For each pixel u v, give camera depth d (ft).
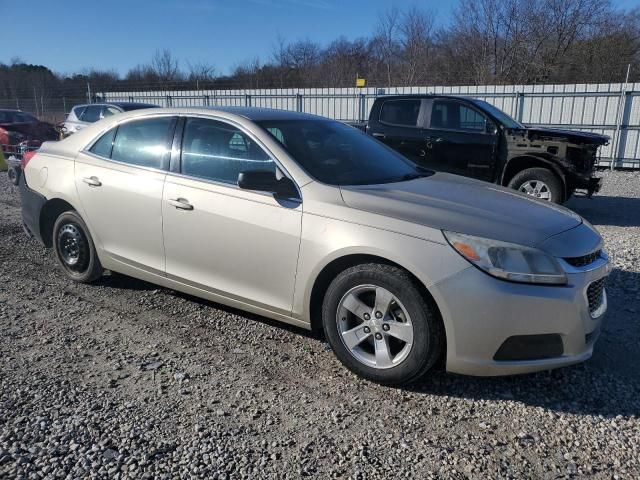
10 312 14.58
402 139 30.76
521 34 108.88
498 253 9.96
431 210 10.81
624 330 13.97
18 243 21.48
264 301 12.37
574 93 52.49
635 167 51.13
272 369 11.73
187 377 11.32
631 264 19.24
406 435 9.51
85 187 15.42
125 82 124.26
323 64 129.08
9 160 38.75
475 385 11.20
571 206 33.14
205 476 8.33
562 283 10.07
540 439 9.48
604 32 106.63
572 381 11.44
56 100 107.55
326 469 8.56
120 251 15.01
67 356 12.14
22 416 9.73
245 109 14.39
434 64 115.85
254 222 12.09
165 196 13.61
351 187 11.80
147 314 14.57
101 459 8.63
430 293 10.15
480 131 28.78
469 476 8.48
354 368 11.27
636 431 9.72
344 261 11.25
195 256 13.29
